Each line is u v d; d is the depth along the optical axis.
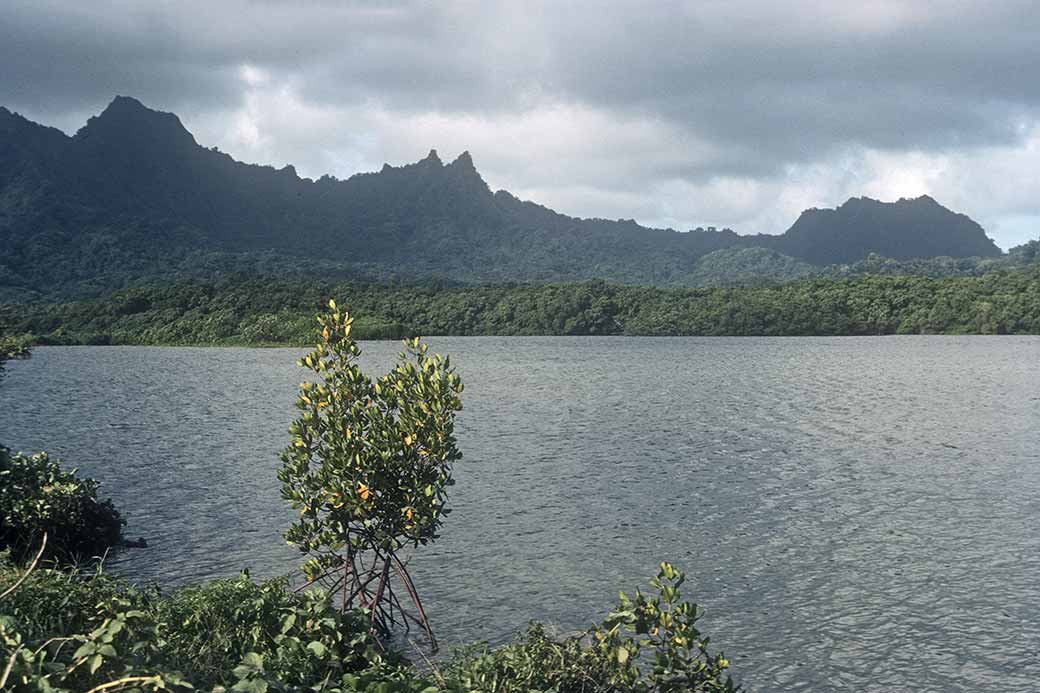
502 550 22.28
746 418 51.56
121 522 23.53
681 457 36.91
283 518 25.72
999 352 129.38
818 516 26.03
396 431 14.74
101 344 187.50
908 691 14.62
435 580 19.86
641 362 112.25
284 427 48.62
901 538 23.50
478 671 11.08
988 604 18.36
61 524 21.14
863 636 16.78
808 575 20.31
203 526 24.77
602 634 11.67
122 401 65.00
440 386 15.03
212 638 11.66
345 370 15.19
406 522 14.84
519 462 35.62
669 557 21.77
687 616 11.45
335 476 14.66
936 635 16.83
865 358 117.62
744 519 25.62
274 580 13.59
